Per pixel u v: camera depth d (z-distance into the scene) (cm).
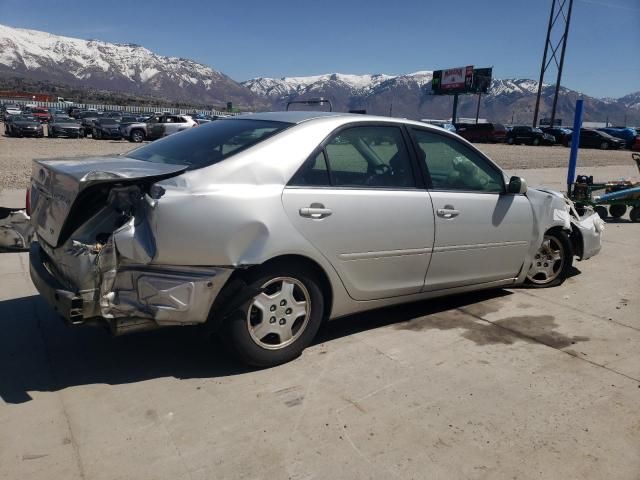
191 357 377
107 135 3322
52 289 331
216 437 288
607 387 352
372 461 272
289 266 355
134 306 321
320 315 377
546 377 363
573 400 335
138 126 3319
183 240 315
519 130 4641
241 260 330
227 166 337
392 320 456
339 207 368
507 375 364
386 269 402
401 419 309
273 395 330
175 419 303
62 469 261
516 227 485
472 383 352
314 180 364
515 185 471
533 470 270
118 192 328
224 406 317
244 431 294
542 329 446
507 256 486
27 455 270
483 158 469
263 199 338
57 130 3491
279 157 353
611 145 4103
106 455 272
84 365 364
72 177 318
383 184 399
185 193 318
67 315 315
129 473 259
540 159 2597
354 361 378
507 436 296
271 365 363
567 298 526
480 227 454
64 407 313
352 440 288
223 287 338
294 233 347
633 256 707
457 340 419
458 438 293
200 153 365
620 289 559
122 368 361
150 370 358
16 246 625
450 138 451
